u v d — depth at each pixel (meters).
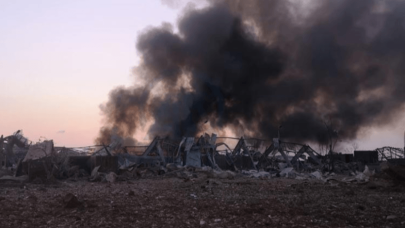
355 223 10.58
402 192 17.97
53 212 11.96
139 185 22.14
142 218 11.16
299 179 29.78
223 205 13.65
